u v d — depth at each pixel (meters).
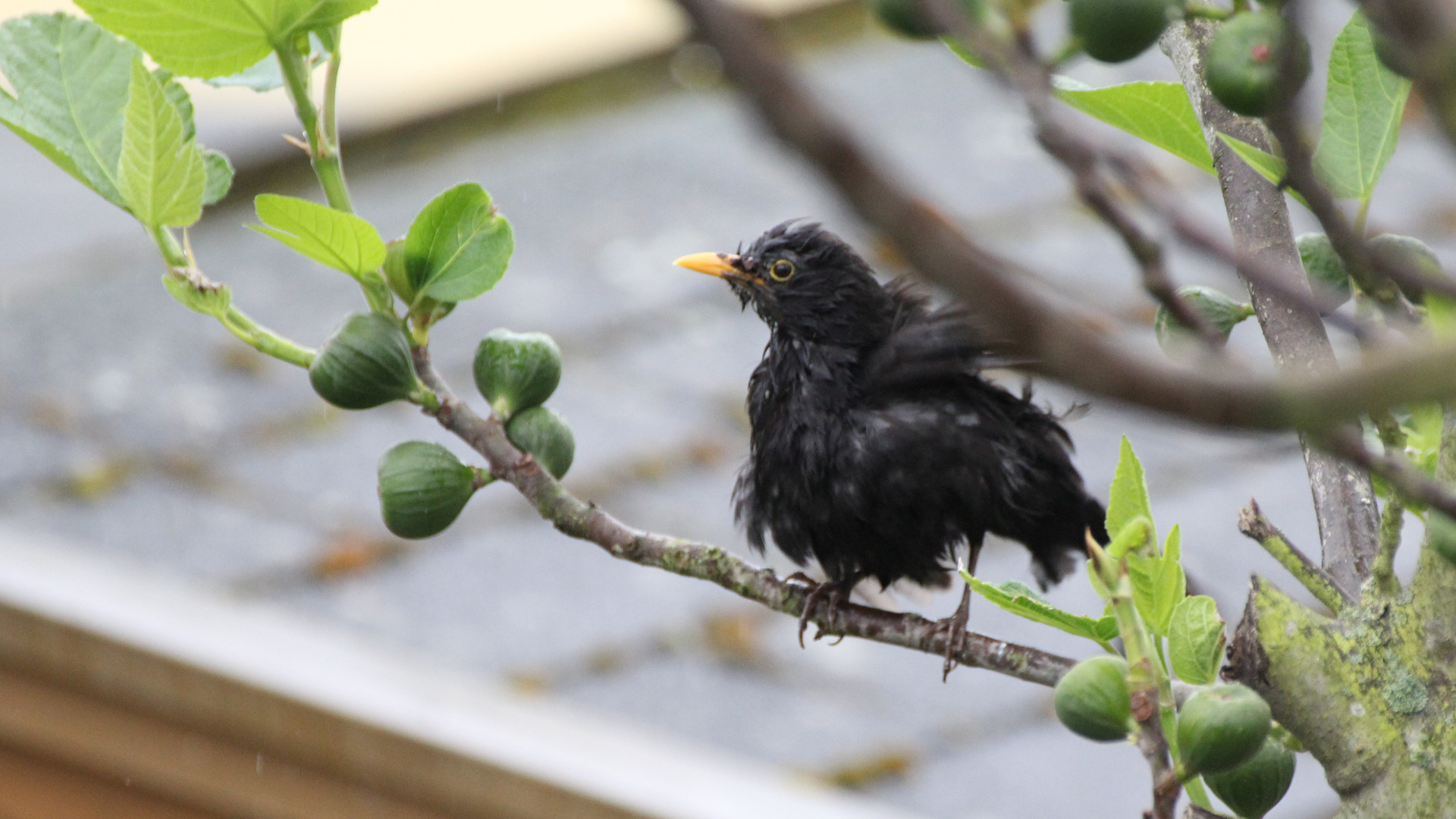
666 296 17.22
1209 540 13.16
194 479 14.46
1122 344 1.81
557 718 11.37
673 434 14.84
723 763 11.02
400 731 10.77
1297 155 2.74
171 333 17.20
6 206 20.00
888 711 11.94
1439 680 3.71
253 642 11.58
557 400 15.48
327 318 17.44
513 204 19.41
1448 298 2.63
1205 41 4.61
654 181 19.77
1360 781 3.73
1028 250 16.52
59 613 11.09
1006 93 2.50
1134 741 3.39
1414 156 18.17
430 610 12.74
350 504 14.20
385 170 21.22
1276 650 3.75
